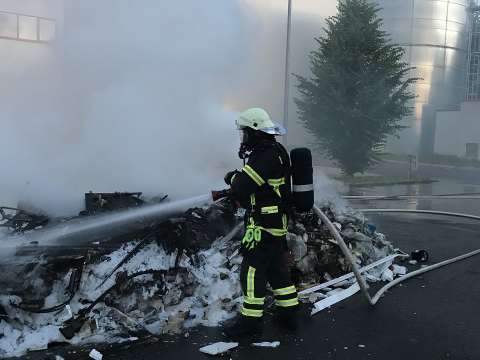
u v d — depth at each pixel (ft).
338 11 51.80
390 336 10.19
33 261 9.77
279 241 9.98
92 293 9.79
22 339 8.85
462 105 87.40
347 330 10.44
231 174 10.05
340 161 54.80
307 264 12.98
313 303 11.91
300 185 10.12
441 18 91.66
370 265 14.44
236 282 11.40
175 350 9.11
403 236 21.76
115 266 10.29
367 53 52.08
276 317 10.92
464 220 26.86
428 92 92.12
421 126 91.81
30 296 9.46
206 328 10.18
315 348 9.50
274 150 9.75
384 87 52.90
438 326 10.80
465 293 13.23
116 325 9.56
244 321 9.76
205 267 11.50
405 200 39.83
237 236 13.01
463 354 9.43
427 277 14.78
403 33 90.84
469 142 86.79
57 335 9.00
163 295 10.50
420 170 74.43
